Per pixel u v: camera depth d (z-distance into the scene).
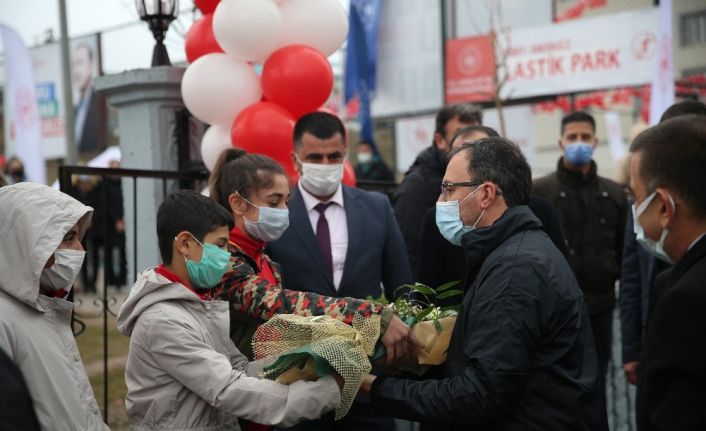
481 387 2.20
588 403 2.30
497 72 7.76
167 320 2.31
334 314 2.50
